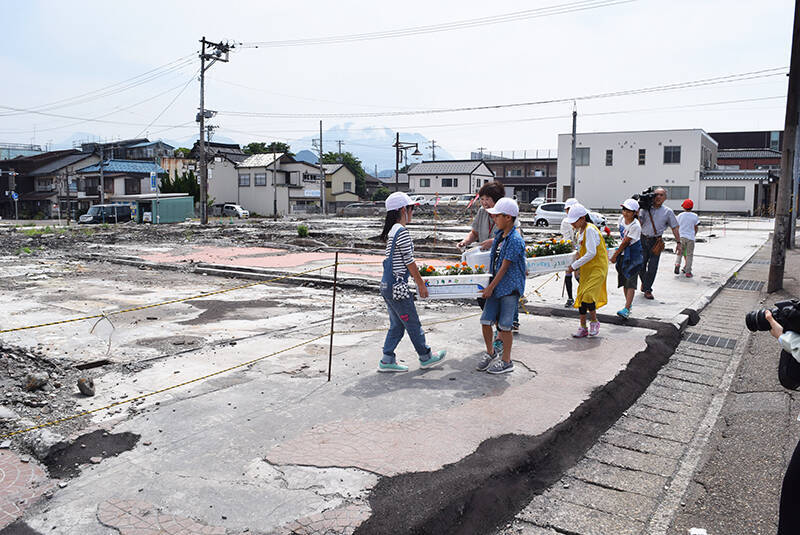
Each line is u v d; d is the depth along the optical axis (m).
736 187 46.38
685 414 4.88
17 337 6.75
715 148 55.81
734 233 26.70
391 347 5.34
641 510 3.38
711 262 14.18
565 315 7.82
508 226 5.27
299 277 11.51
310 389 4.90
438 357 5.54
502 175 71.75
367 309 8.62
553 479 3.70
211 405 4.54
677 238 8.85
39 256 16.50
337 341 6.59
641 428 4.59
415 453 3.66
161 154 66.69
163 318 7.93
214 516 2.97
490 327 5.38
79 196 55.09
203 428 4.10
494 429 4.05
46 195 56.91
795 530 2.60
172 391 4.89
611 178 50.56
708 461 3.97
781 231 9.94
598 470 3.88
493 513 3.22
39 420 4.30
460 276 5.48
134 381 5.18
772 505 3.38
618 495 3.56
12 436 4.03
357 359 5.82
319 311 8.48
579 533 3.14
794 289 10.53
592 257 6.24
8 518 3.02
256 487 3.26
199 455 3.68
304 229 22.41
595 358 5.82
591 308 6.49
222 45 33.47
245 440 3.89
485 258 6.10
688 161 47.84
